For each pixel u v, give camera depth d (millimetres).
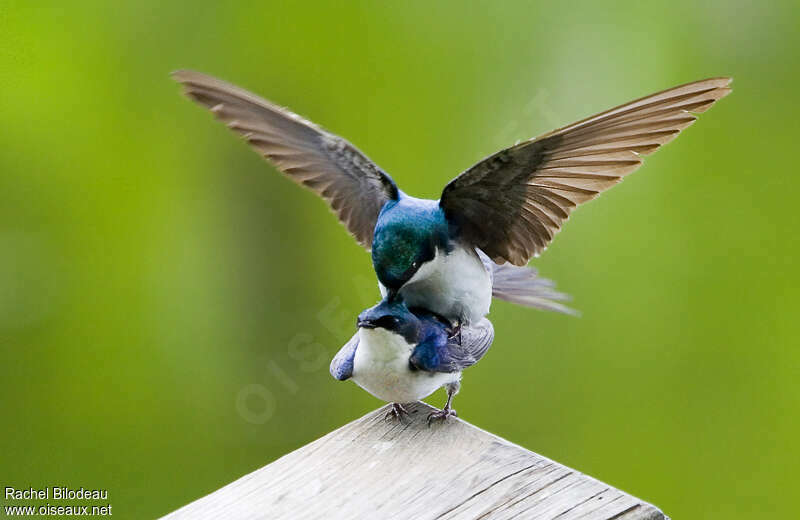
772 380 14383
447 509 4816
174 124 14828
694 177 14602
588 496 4812
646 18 14039
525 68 14094
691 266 14414
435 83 14609
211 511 4930
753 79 14484
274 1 14875
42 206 14719
